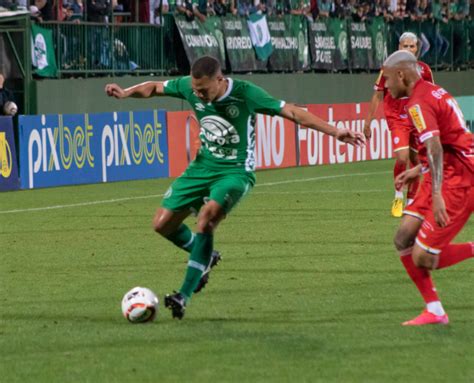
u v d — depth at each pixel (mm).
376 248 22859
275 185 38125
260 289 18078
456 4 64250
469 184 14586
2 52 40500
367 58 58062
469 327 14820
